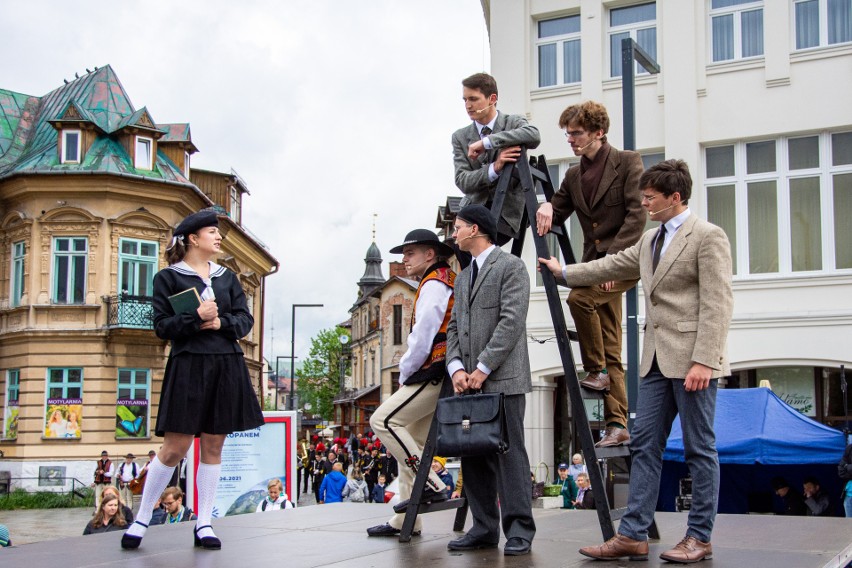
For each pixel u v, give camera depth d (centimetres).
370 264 9394
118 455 3167
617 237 552
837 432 1294
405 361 566
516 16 2109
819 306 1809
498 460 504
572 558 473
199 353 543
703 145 1948
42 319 3181
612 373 577
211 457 548
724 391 1441
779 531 569
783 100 1873
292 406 4234
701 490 460
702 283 457
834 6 1862
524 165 524
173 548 536
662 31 1983
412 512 539
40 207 3216
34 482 3095
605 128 568
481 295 510
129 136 3338
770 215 1883
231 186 4306
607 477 586
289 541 562
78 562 480
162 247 3319
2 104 3859
